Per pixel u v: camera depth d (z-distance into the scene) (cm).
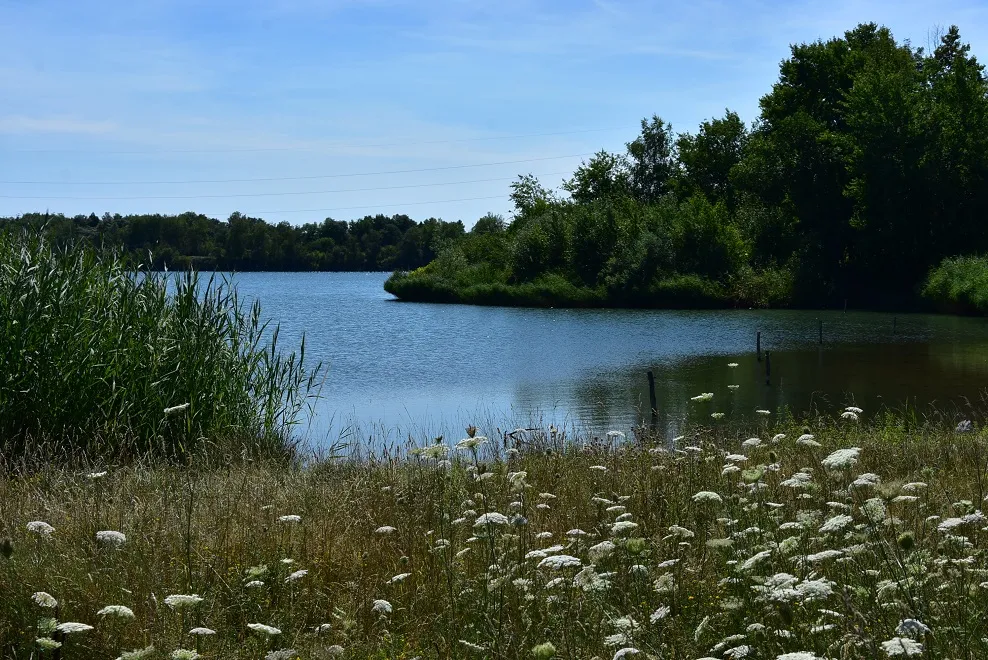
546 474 973
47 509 786
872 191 6109
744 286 6675
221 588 571
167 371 1373
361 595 577
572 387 2762
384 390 2745
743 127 9056
